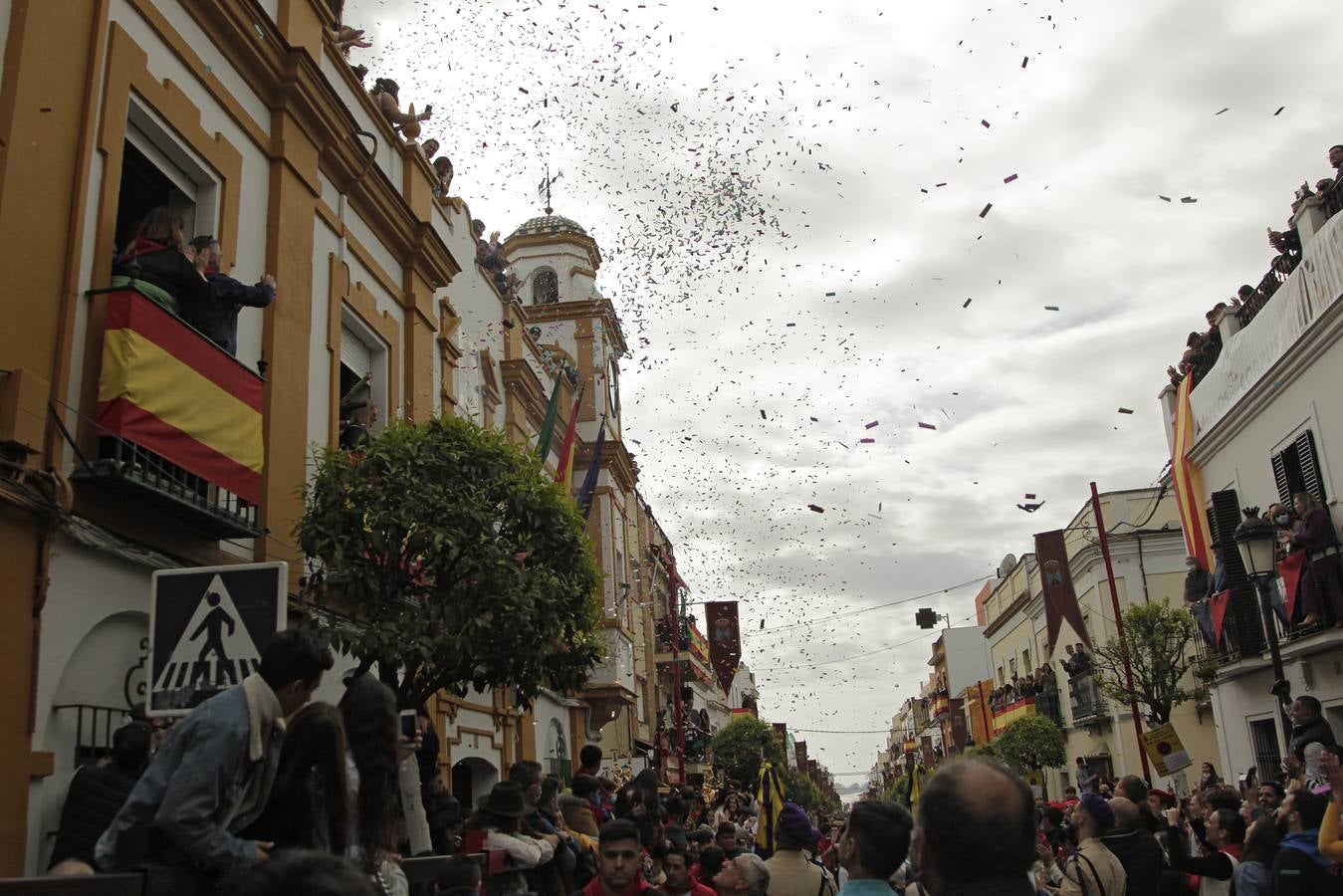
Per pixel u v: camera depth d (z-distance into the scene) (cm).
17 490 723
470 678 1026
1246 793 1255
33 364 768
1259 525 1408
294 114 1209
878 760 18438
